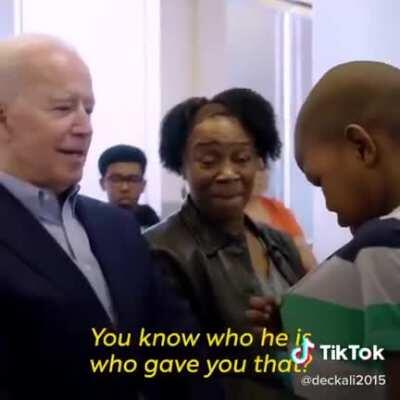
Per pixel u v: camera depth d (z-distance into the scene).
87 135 1.27
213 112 1.48
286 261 1.59
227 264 1.41
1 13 4.02
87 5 4.41
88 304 1.21
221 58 4.95
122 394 1.24
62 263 1.21
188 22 4.90
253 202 1.82
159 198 4.61
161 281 1.37
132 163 3.37
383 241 0.92
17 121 1.24
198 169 1.45
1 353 1.14
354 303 0.94
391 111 0.97
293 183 4.90
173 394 1.34
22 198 1.26
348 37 3.30
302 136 1.04
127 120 4.61
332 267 0.97
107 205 1.44
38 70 1.23
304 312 0.99
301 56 5.52
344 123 0.99
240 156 1.46
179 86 4.84
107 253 1.33
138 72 4.68
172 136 1.51
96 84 4.47
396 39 3.22
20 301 1.16
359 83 0.99
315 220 3.08
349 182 0.99
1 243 1.20
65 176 1.26
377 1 3.25
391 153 0.97
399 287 0.90
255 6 5.27
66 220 1.31
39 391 1.16
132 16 4.66
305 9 5.52
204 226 1.44
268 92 5.37
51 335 1.16
